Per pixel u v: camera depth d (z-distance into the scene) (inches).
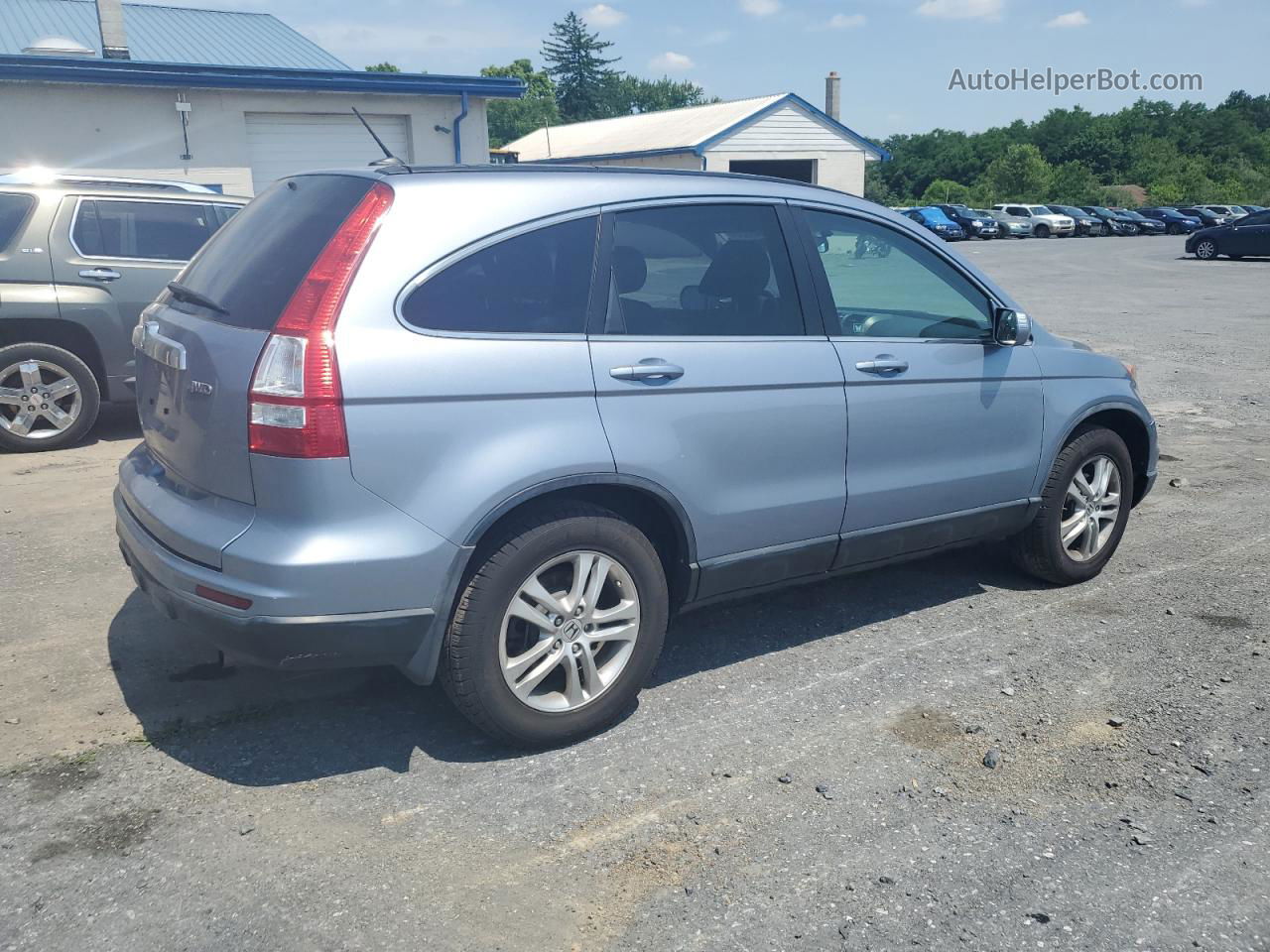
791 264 155.1
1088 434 192.9
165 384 134.1
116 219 300.8
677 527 142.2
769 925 104.0
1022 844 117.5
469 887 109.2
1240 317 634.8
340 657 120.8
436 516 121.0
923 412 165.5
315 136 655.8
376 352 118.1
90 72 575.5
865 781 130.0
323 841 116.6
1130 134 3631.9
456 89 674.2
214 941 100.7
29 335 290.2
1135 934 103.4
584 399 131.0
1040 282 925.2
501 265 128.8
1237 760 135.4
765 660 164.9
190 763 132.5
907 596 193.3
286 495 116.3
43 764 131.3
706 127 1466.5
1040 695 153.3
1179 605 188.7
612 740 139.8
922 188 3627.0
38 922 102.8
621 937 102.2
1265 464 294.2
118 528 143.4
